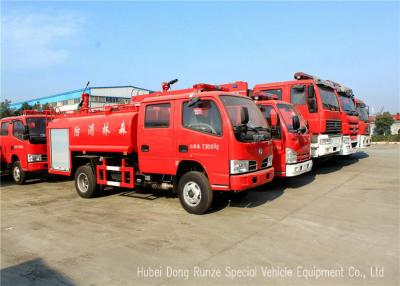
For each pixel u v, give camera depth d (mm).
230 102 6523
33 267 4398
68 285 3867
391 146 26750
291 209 6910
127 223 6230
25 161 10836
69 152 9266
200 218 6383
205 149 6395
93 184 8492
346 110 12602
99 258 4617
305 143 8852
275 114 7953
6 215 7113
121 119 7887
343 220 6109
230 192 7777
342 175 11211
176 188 7094
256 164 6551
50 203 8188
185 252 4723
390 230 5527
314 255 4531
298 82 10461
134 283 3857
